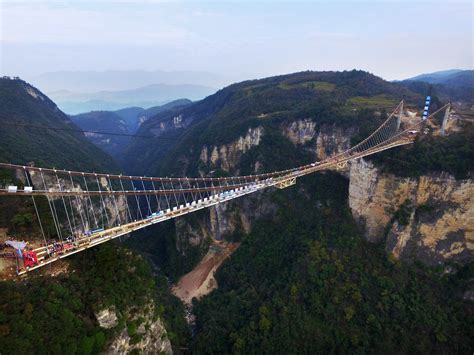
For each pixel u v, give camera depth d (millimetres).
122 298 48219
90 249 50219
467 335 63312
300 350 64188
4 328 33438
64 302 40250
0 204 51000
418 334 64125
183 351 66938
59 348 36438
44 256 44000
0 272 40688
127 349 46906
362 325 66562
